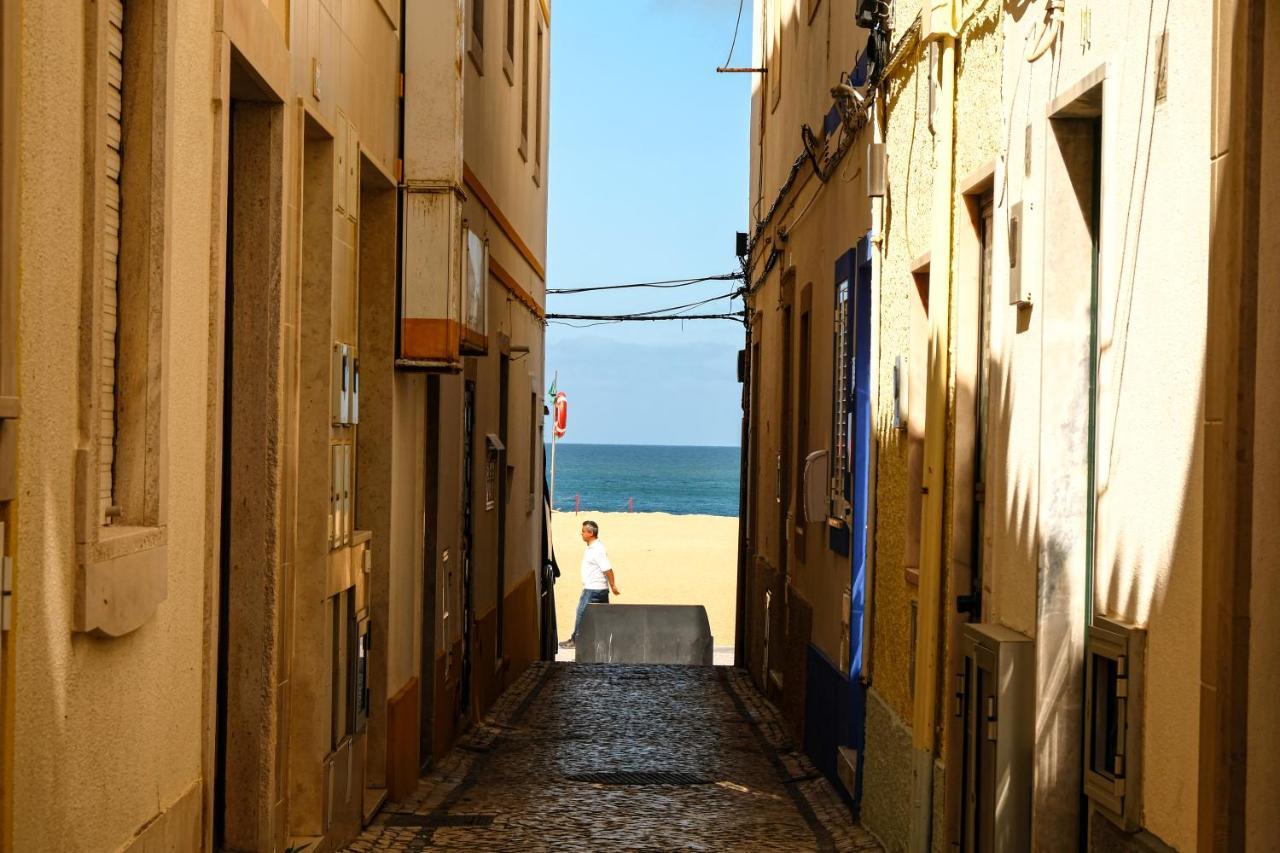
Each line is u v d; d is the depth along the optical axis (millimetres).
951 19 7082
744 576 18297
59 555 3855
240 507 6328
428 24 8875
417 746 9750
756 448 16797
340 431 7602
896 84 8469
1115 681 4773
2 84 3354
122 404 4586
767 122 16109
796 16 13430
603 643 18672
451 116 8828
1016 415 5840
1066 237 5418
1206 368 3988
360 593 8133
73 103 3906
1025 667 5504
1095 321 5391
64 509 3887
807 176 12289
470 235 9547
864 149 9461
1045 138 5469
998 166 6160
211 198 5320
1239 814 3812
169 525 4871
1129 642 4574
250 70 5781
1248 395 3768
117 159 4520
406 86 8859
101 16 4027
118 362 4578
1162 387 4406
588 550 21484
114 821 4367
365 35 7980
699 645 18734
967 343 6891
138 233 4562
